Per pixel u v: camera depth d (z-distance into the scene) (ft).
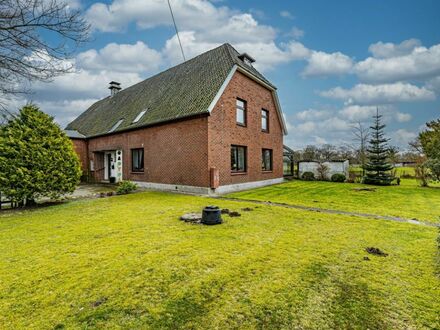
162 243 15.78
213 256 13.70
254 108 49.75
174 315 8.83
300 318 8.68
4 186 28.78
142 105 54.80
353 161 84.89
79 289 10.49
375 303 9.49
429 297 9.87
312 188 47.60
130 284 10.84
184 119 40.88
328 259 13.37
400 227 19.65
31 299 9.84
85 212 25.90
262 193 40.14
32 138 30.25
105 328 8.20
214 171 37.86
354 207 28.30
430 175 51.29
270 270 12.09
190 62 54.95
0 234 18.49
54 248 15.25
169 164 43.55
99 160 64.08
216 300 9.68
